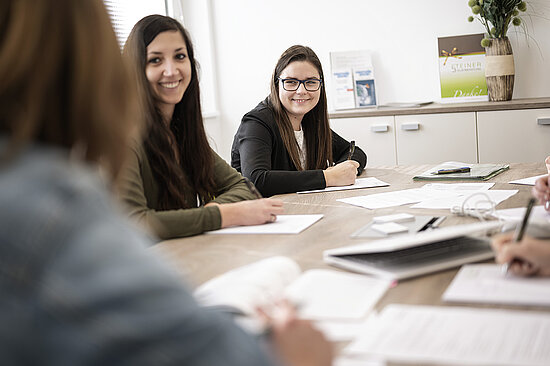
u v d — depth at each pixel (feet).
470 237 4.12
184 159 6.50
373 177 7.96
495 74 11.96
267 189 7.43
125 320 1.27
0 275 1.27
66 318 1.25
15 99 1.57
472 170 7.60
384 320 2.83
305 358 1.97
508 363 2.31
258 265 3.57
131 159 5.40
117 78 1.73
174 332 1.32
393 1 13.26
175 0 14.15
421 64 13.29
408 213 5.41
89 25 1.64
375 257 3.79
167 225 5.01
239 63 14.51
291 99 8.57
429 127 11.91
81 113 1.64
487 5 11.75
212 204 5.62
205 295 3.10
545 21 12.27
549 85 12.43
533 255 3.24
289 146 8.59
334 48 13.83
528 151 11.39
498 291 3.09
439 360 2.39
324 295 3.22
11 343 1.26
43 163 1.46
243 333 1.50
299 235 4.82
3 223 1.30
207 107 14.76
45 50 1.57
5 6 1.56
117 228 1.42
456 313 2.85
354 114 12.35
